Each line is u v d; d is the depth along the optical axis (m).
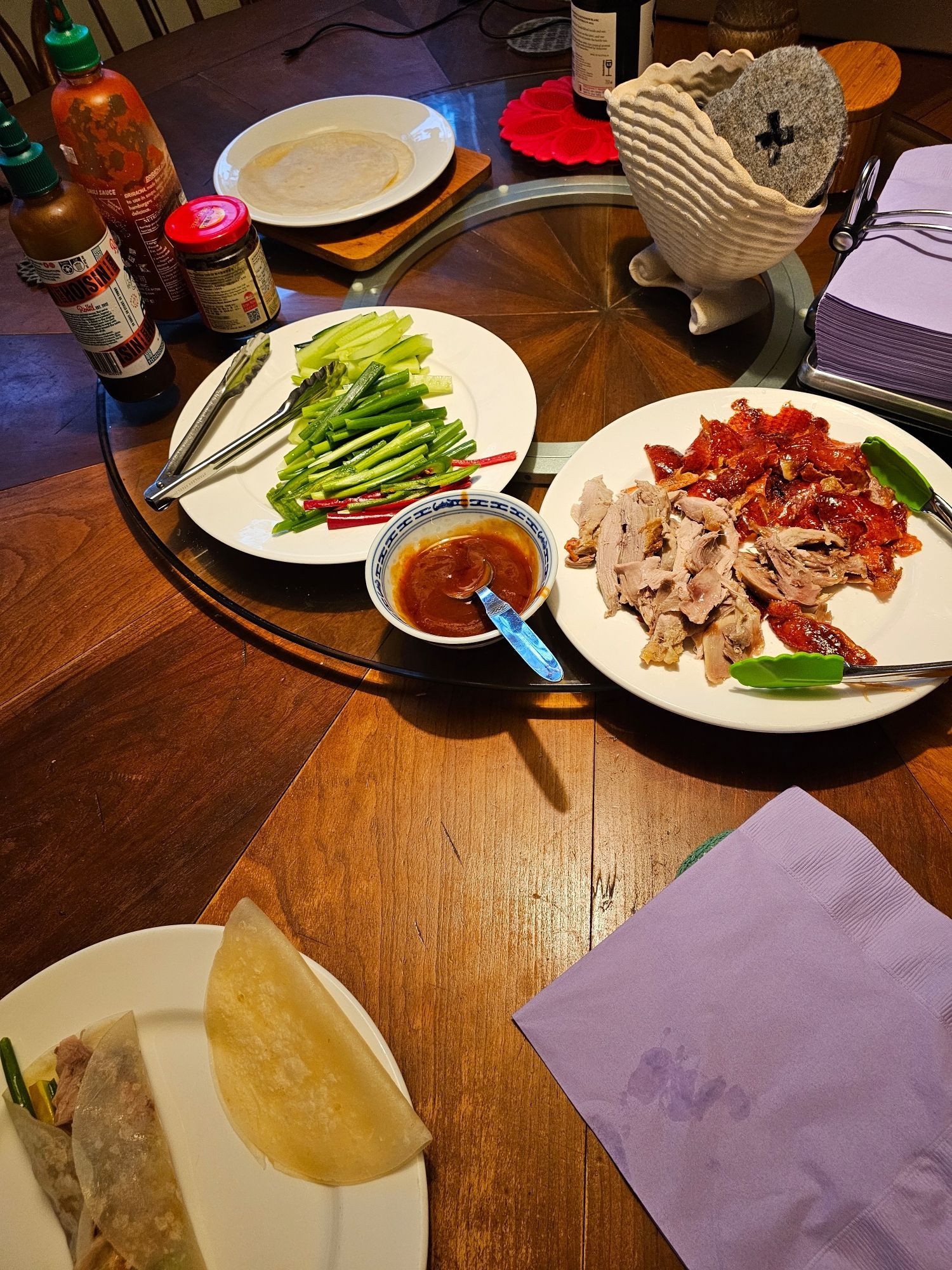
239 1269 0.57
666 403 0.97
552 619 0.87
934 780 0.76
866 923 0.64
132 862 0.80
